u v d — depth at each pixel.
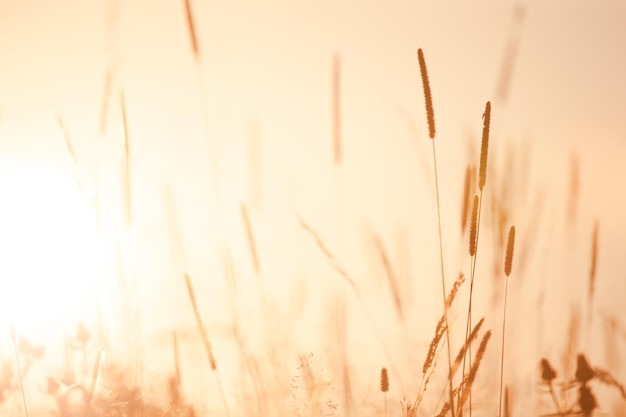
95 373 1.52
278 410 1.57
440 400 1.51
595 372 1.42
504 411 1.49
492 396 1.54
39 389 1.52
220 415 1.55
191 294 1.51
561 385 1.45
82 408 1.52
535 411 1.51
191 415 1.53
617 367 1.52
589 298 1.58
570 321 1.57
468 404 1.51
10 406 1.54
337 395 1.56
